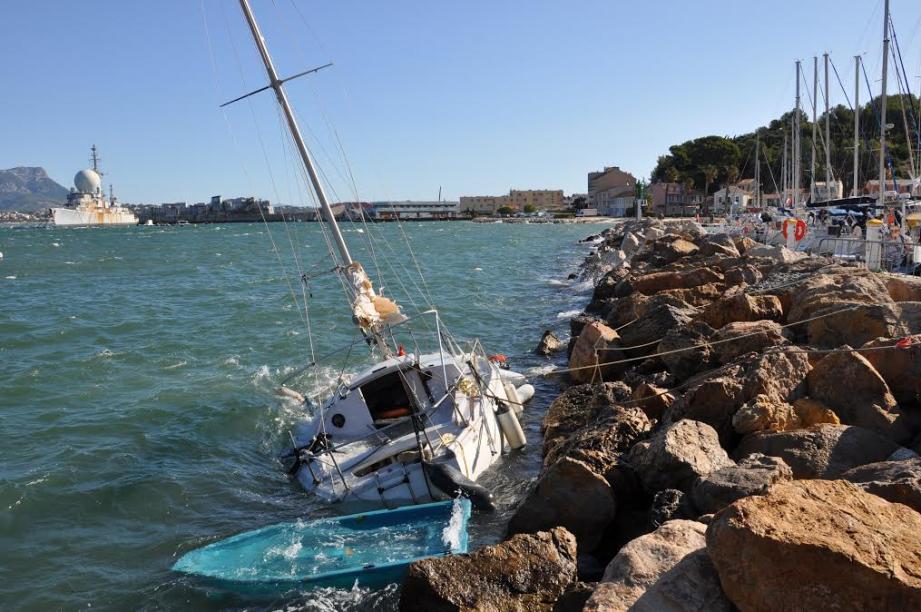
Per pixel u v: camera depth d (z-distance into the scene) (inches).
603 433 479.8
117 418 709.3
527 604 339.9
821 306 629.0
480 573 346.6
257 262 2819.9
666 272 1014.4
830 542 234.8
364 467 520.4
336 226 646.5
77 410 740.0
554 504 412.2
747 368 499.8
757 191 3307.1
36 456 606.2
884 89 1422.2
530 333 1082.7
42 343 1127.6
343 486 503.8
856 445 393.4
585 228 5880.9
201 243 4439.0
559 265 2333.9
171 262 2861.7
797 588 233.8
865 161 2787.9
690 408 482.0
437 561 350.9
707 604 254.1
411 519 446.6
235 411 726.5
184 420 701.9
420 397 609.9
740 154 5364.2
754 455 376.2
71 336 1181.7
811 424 443.8
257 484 546.9
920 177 1721.2
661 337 701.9
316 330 1186.6
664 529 307.1
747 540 242.8
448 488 474.9
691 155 5625.0
